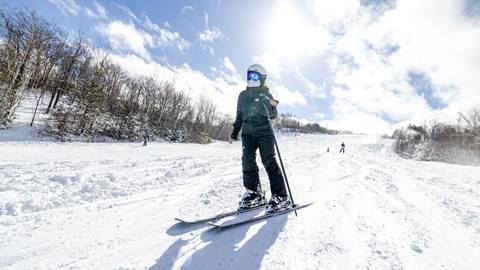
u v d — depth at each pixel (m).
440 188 6.16
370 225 2.70
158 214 2.55
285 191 2.89
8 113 24.48
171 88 49.66
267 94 2.99
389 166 11.85
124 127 35.75
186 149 20.06
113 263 1.59
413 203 4.02
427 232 2.64
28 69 27.00
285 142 62.62
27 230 1.93
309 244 2.10
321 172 6.98
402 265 1.87
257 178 3.00
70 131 28.31
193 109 56.56
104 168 6.11
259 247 1.99
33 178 3.73
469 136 35.62
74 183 3.66
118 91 40.19
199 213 2.69
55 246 1.73
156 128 43.78
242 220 2.53
